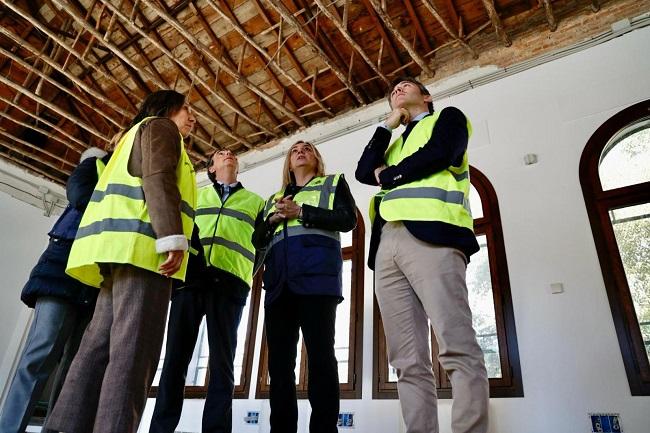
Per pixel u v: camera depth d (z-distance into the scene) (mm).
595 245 2844
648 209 2836
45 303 1741
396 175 1517
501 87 3799
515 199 3250
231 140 5734
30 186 6152
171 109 1575
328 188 1986
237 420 3736
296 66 4719
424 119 1699
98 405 989
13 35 4301
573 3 3852
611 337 2582
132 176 1229
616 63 3354
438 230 1356
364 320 3514
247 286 2326
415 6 4102
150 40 4297
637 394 2400
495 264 3117
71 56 5023
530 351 2770
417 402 1271
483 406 1134
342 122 4848
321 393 1533
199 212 2457
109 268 1207
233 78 4984
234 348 2096
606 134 3139
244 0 4273
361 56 4496
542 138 3365
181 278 1194
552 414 2561
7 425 1609
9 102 5082
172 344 2012
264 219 2156
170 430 1863
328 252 1789
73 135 5992
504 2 4000
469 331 1252
